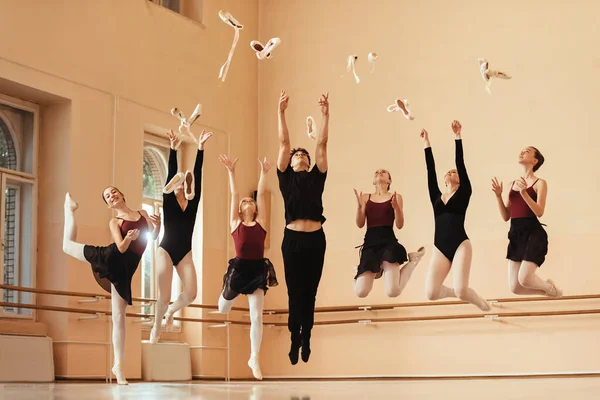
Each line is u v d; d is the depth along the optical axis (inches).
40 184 371.6
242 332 457.4
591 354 374.9
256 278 290.2
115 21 397.1
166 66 424.2
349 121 455.8
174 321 431.5
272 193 474.9
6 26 344.5
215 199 449.7
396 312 426.0
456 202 277.0
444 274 276.7
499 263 400.5
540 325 388.2
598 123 386.3
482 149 413.1
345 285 442.3
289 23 484.4
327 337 443.8
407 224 428.5
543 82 402.6
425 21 440.1
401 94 441.4
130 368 384.2
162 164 436.8
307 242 252.5
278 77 482.9
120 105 394.6
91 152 377.7
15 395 171.5
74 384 296.7
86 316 366.6
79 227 366.9
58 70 365.1
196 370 428.5
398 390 199.9
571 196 387.9
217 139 454.6
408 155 434.0
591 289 377.4
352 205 447.2
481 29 422.9
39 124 374.6
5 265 360.2
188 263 280.2
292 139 472.7
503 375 392.5
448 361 408.2
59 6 368.8
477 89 419.5
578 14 398.3
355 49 460.1
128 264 282.8
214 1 462.0
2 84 348.8
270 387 240.1
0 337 331.9
